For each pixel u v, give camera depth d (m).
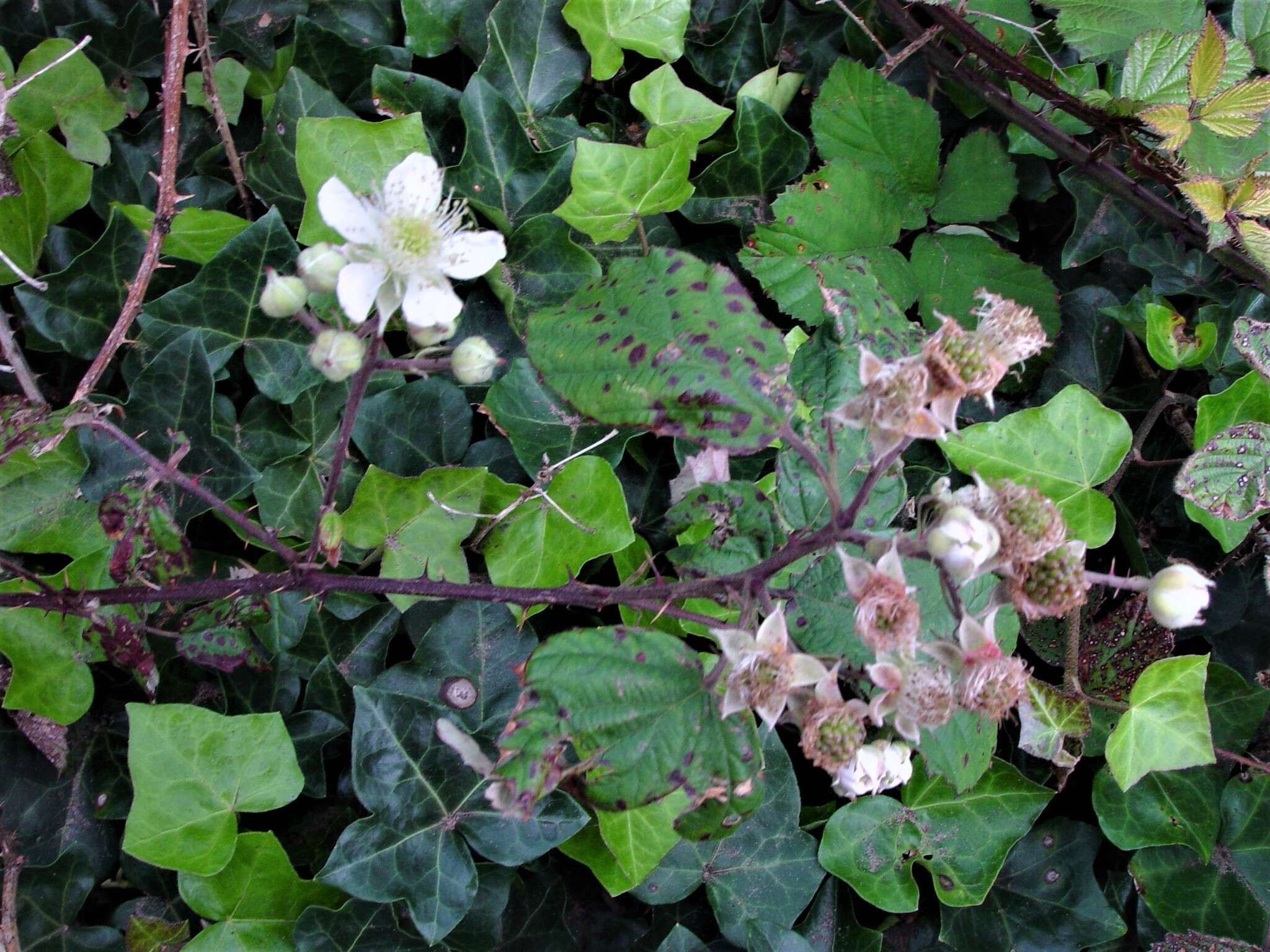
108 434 0.25
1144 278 0.31
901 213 0.30
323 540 0.22
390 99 0.28
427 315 0.21
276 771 0.24
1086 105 0.29
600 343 0.21
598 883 0.27
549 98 0.29
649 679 0.20
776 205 0.29
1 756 0.25
